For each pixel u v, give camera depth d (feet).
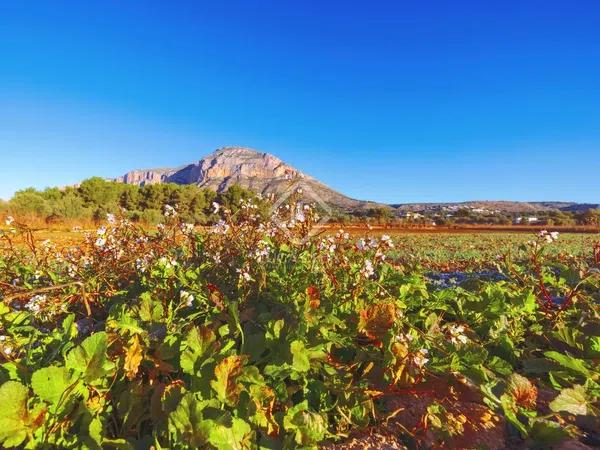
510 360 11.16
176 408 6.91
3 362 8.77
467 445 7.51
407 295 13.48
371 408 8.25
